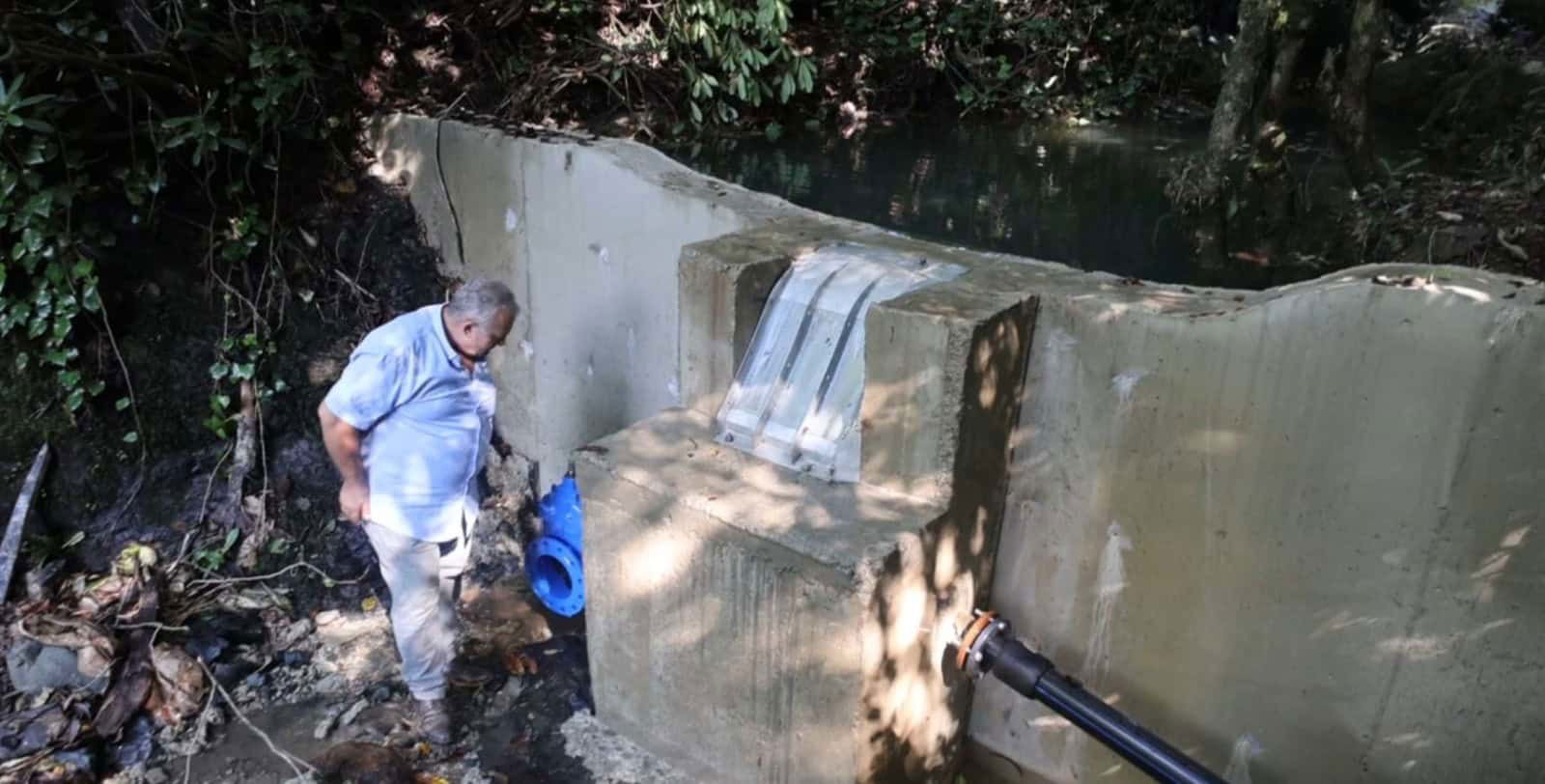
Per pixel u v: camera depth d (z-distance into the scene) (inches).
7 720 135.2
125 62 160.6
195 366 170.7
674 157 190.9
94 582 156.5
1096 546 108.2
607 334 157.9
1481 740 88.3
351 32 193.5
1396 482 87.3
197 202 173.0
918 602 104.7
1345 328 86.9
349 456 122.9
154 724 138.9
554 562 152.3
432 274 189.8
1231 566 98.9
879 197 165.9
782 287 119.9
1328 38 196.4
